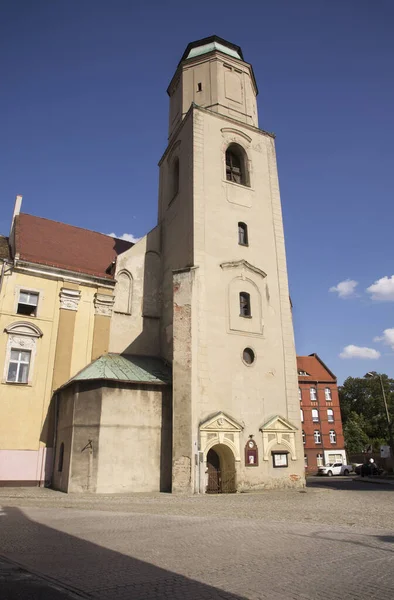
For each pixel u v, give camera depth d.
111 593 5.92
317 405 65.69
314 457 63.16
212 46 32.53
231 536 9.92
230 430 22.08
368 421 82.62
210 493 20.77
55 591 5.96
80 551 8.43
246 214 27.94
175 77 33.75
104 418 20.88
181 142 29.89
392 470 45.84
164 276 29.44
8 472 22.56
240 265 26.06
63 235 31.56
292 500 17.86
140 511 14.26
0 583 6.28
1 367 23.69
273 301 26.64
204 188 26.94
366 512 14.38
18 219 30.38
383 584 6.33
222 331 23.94
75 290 26.78
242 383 23.55
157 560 7.75
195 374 22.19
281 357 25.55
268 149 31.17
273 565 7.41
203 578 6.65
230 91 31.52
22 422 23.44
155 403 22.34
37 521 12.08
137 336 28.02
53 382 24.64
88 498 17.92
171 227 29.48
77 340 26.05
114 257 31.80
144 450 21.34
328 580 6.55
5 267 25.22
